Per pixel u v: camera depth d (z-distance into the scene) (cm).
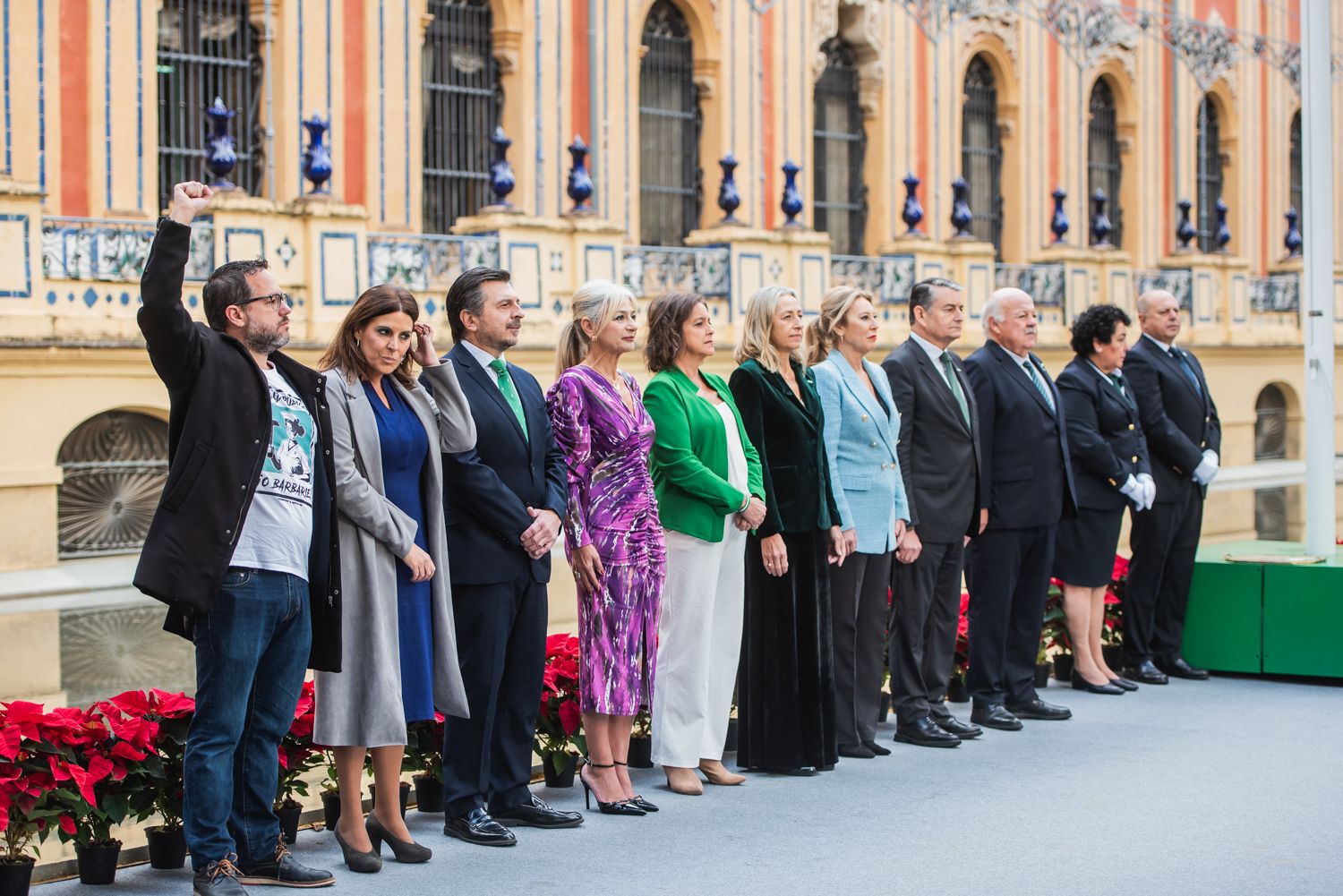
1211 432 1084
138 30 1638
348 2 1800
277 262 1600
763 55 2217
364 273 1656
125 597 1459
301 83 1761
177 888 618
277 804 680
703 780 790
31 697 1069
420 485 646
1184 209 2741
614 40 2027
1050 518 931
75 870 639
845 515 816
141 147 1645
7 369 1449
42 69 1576
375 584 618
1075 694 1017
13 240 1439
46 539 1484
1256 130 3072
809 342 864
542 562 687
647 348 773
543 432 696
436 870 636
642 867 642
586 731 728
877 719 852
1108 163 2811
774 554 781
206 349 575
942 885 622
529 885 618
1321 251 1112
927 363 884
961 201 2303
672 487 757
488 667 671
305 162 1638
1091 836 689
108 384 1512
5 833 607
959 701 1005
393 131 1834
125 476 1582
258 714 603
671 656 760
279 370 607
